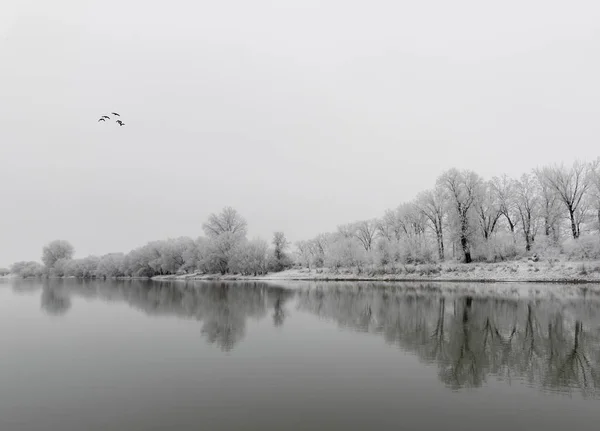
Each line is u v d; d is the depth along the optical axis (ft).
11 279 459.73
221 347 72.59
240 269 347.36
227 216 393.50
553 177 214.69
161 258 401.49
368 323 96.32
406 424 39.24
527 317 99.04
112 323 102.47
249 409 43.24
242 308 128.88
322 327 91.86
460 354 65.87
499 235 229.86
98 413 42.88
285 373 55.98
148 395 47.96
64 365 61.98
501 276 202.59
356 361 61.93
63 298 176.04
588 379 52.75
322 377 53.98
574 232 206.08
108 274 449.06
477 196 232.53
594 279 175.42
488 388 49.44
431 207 258.98
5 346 75.92
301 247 389.80
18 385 52.60
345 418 40.65
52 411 43.68
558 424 39.11
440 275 226.99
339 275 285.84
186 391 49.14
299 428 38.50
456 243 244.42
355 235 342.03
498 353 66.39
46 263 496.23
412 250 250.98
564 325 88.99
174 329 92.07
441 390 48.73
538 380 52.60
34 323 103.96
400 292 170.91
